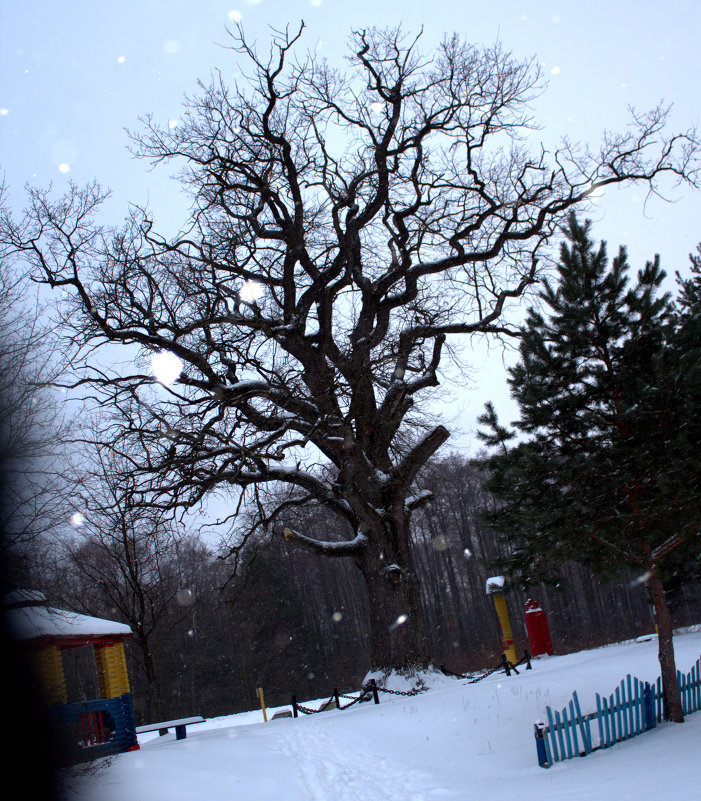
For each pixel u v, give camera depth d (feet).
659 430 37.50
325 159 76.28
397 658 73.20
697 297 72.84
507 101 78.89
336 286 75.00
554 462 38.68
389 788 33.45
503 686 56.08
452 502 192.54
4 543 40.29
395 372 78.23
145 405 62.95
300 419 65.72
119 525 76.23
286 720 67.10
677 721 38.11
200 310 69.56
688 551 43.21
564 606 189.06
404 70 77.51
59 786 32.63
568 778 30.17
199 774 36.14
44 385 45.01
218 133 76.64
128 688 57.41
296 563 201.57
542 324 42.80
